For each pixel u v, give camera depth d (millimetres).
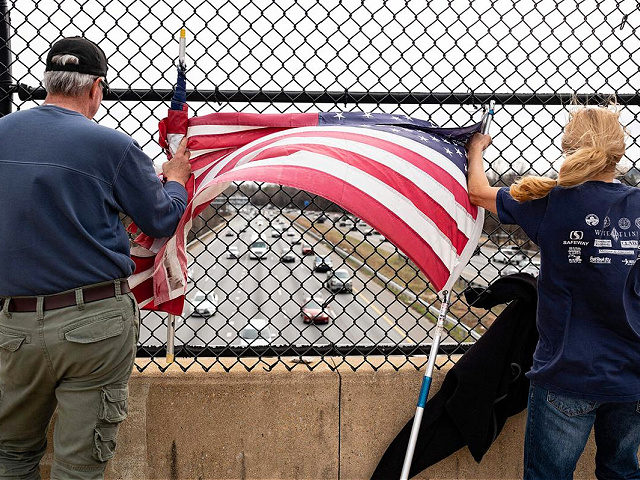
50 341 2029
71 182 2029
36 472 2396
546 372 2211
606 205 2135
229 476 2902
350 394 2928
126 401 2248
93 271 2072
